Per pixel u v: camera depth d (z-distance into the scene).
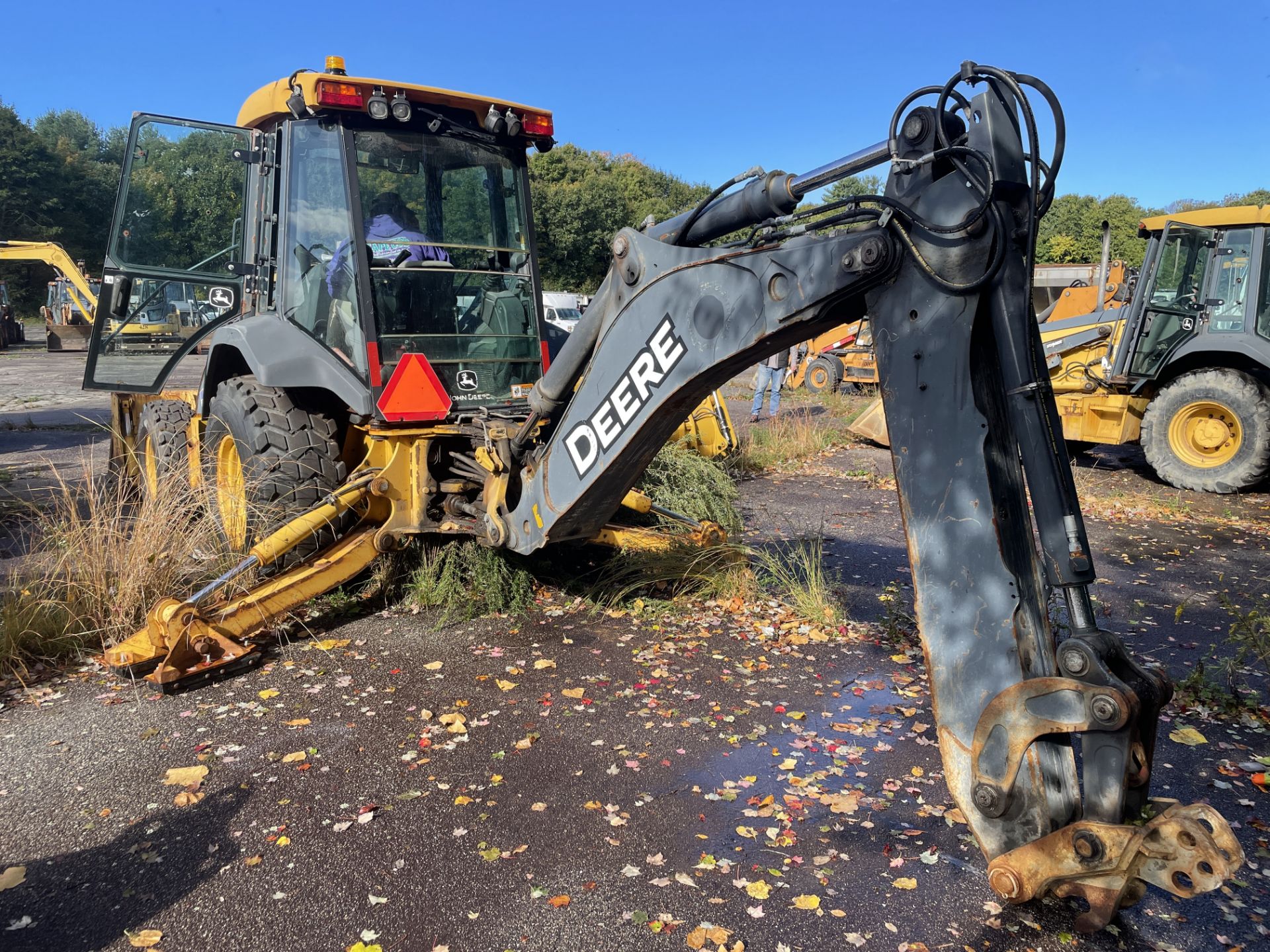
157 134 5.39
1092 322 10.26
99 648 4.50
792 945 2.47
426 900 2.64
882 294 2.51
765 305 2.83
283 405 5.09
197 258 5.57
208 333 5.94
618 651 4.62
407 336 4.91
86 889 2.67
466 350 5.14
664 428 3.49
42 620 4.41
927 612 2.44
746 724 3.82
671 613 5.15
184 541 4.88
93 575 4.65
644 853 2.88
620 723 3.80
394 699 4.00
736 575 5.42
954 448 2.38
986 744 2.27
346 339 4.93
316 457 5.04
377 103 4.62
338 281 4.91
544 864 2.82
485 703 3.97
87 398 15.88
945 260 2.36
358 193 4.77
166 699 3.97
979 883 2.75
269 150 5.29
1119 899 2.01
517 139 5.30
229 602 4.53
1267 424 8.55
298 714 3.84
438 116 4.97
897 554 6.62
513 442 4.36
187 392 7.14
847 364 16.67
